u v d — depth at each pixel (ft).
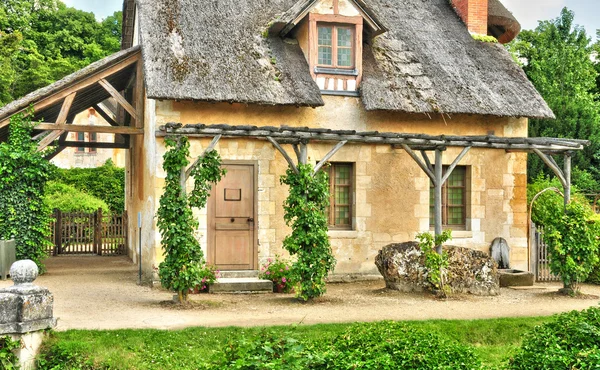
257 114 47.50
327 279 48.98
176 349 27.81
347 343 22.45
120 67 48.01
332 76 49.34
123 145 66.90
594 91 108.06
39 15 140.46
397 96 48.85
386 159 50.88
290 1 54.49
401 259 43.91
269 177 47.78
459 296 42.11
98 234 68.54
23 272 27.22
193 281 37.19
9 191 46.65
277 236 47.83
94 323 31.35
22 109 46.39
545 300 41.47
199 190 37.86
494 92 51.96
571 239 43.29
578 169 79.41
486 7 58.39
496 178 53.26
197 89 44.21
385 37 54.08
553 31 102.63
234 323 32.19
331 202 50.37
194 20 49.14
